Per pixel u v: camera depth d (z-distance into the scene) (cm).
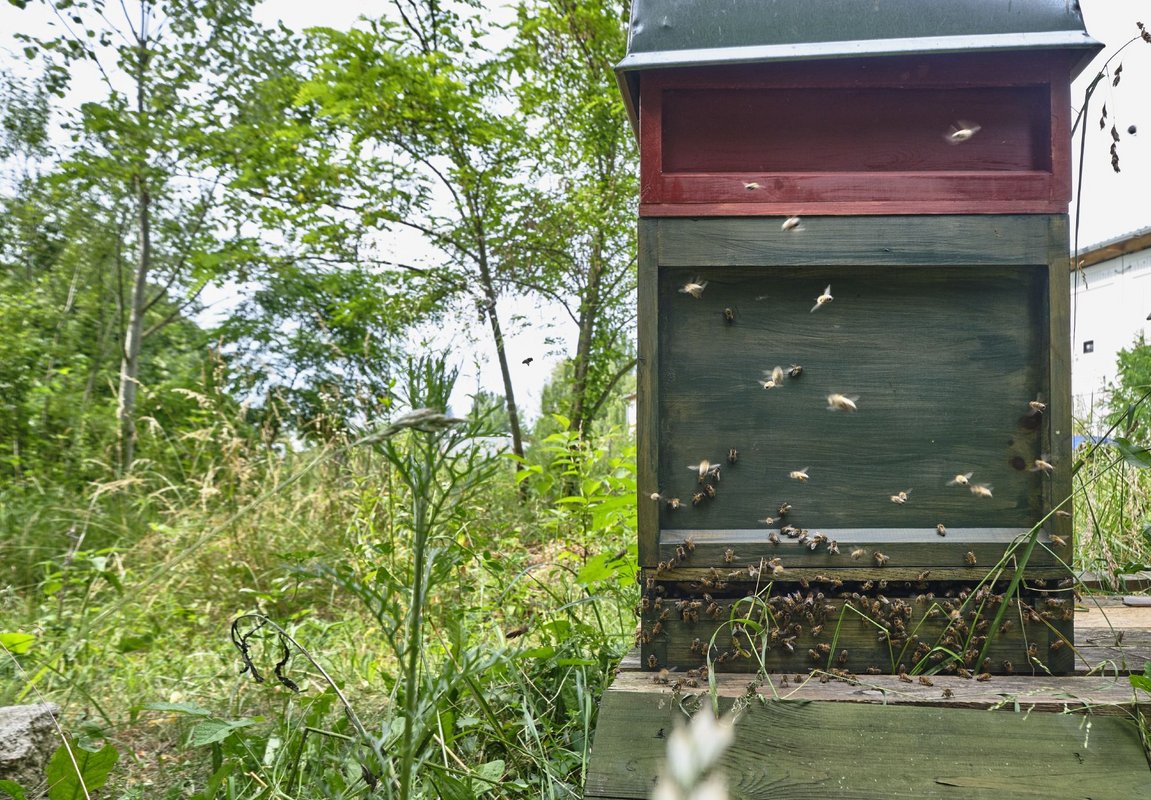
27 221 1132
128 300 1212
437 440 136
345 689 288
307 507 526
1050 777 164
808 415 209
